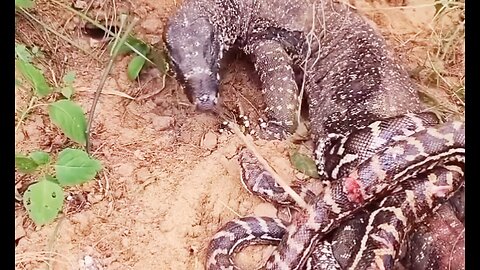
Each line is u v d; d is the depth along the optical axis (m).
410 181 0.78
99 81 0.91
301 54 0.97
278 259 0.76
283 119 0.91
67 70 0.91
